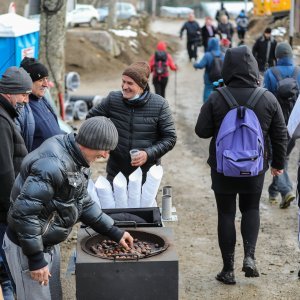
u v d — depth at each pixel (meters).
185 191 12.16
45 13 15.53
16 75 6.59
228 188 7.46
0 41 11.63
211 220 10.48
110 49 34.97
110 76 31.98
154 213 6.58
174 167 13.98
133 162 7.32
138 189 7.00
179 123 19.12
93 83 30.17
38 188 5.12
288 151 10.51
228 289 7.80
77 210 5.50
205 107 7.48
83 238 5.93
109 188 7.00
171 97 24.27
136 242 5.94
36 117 7.61
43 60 15.71
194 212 10.87
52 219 5.35
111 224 5.73
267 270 8.39
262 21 50.44
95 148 5.19
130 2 67.88
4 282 6.67
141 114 7.58
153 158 7.46
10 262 5.61
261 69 20.36
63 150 5.23
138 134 7.58
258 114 7.34
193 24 37.12
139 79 7.45
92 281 5.40
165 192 7.50
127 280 5.41
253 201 7.62
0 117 6.43
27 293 5.57
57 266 5.77
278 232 9.80
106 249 5.76
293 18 24.86
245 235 7.61
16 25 11.73
